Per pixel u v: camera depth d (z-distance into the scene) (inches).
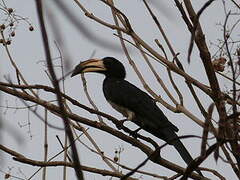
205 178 326.6
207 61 285.9
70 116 357.4
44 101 330.6
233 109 260.2
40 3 133.4
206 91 305.3
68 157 348.5
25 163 320.8
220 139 221.9
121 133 366.3
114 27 323.6
